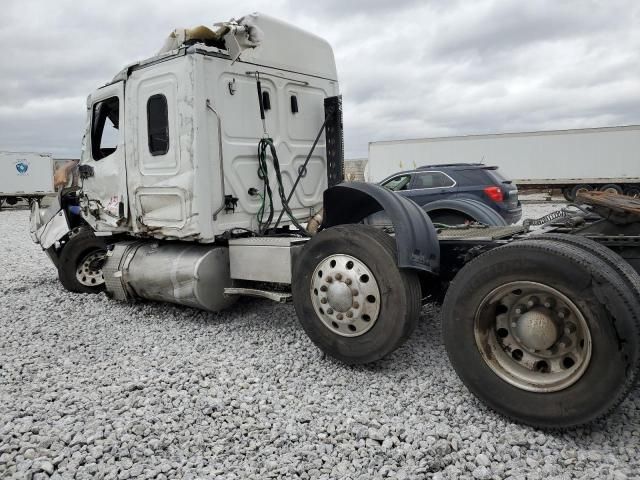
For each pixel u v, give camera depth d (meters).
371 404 3.20
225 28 4.77
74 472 2.48
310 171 5.83
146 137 5.11
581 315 2.61
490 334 3.01
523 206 21.81
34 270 8.83
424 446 2.67
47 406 3.19
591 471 2.42
